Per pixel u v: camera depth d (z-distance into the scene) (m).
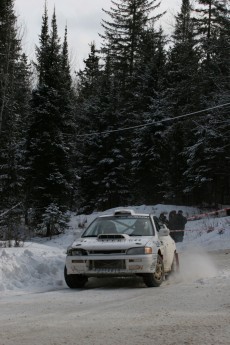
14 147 31.80
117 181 39.91
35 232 32.72
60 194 33.12
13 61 31.27
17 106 36.44
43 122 32.66
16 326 6.61
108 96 40.28
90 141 40.22
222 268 13.08
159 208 36.72
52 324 6.65
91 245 10.15
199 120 32.78
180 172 39.62
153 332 5.99
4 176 31.27
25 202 32.56
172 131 35.56
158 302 8.16
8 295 9.82
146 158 39.28
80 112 46.22
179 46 40.50
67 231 33.09
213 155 34.34
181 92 34.78
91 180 41.12
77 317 7.09
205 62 34.34
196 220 30.83
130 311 7.43
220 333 5.88
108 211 37.47
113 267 9.91
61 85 33.56
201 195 38.72
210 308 7.48
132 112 44.53
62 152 33.03
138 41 55.88
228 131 31.73
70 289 10.49
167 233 11.24
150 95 41.81
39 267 12.31
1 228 26.06
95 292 9.64
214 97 31.72
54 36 33.97
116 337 5.79
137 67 49.97
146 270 9.87
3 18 30.80
